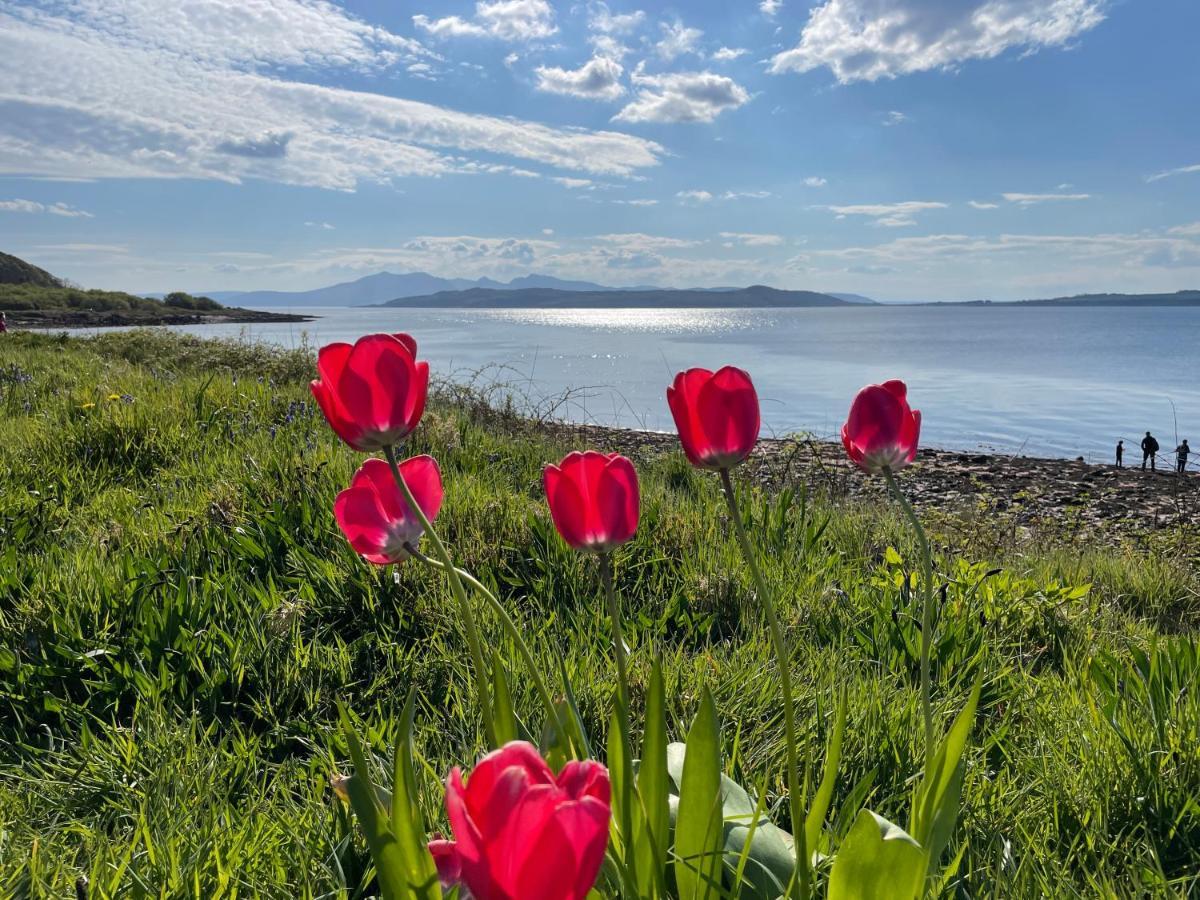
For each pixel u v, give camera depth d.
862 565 5.13
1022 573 5.63
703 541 4.79
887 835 1.34
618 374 44.28
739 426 1.38
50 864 2.05
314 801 2.39
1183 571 6.62
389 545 1.55
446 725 2.96
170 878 1.98
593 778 0.94
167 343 17.28
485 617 3.62
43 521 4.71
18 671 3.10
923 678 1.69
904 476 14.45
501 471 6.55
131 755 2.62
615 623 1.49
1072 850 2.28
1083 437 25.23
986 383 44.75
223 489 4.95
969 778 2.59
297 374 13.23
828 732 2.77
